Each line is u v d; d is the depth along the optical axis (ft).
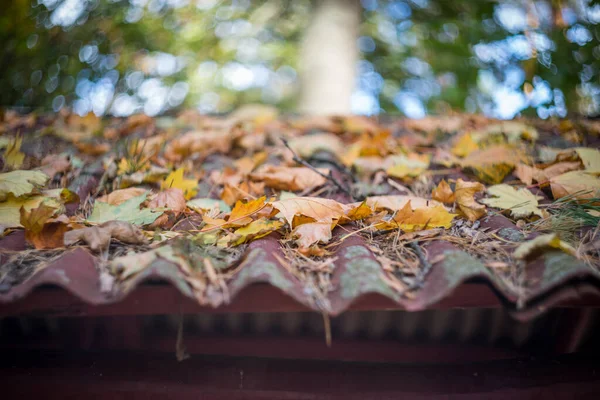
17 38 7.42
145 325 2.36
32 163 3.29
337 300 1.90
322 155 3.53
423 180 3.14
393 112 12.08
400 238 2.35
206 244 2.26
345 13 10.16
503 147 3.34
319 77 9.45
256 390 2.32
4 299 1.86
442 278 1.95
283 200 2.47
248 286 1.94
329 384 2.34
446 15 10.14
